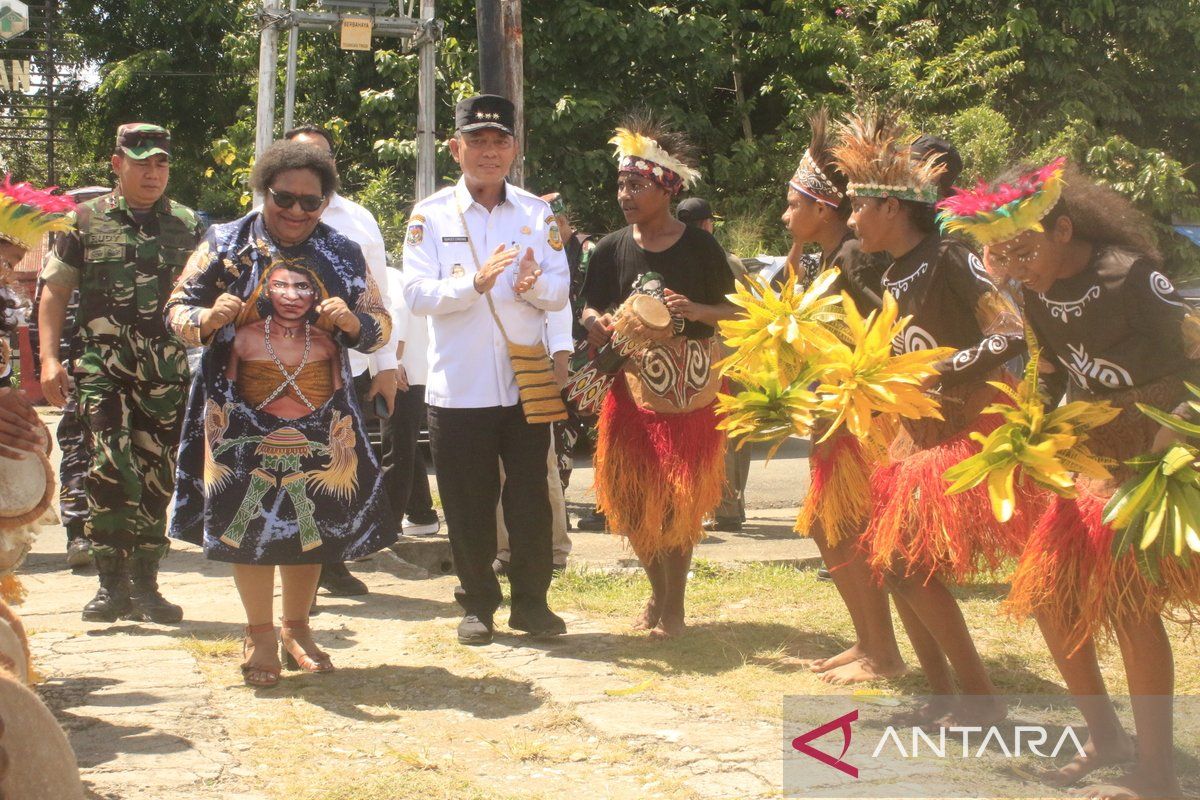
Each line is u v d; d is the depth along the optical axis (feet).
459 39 61.62
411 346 21.56
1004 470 10.77
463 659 15.49
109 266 17.25
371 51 63.36
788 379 12.91
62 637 16.40
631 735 12.59
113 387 17.24
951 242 12.20
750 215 59.98
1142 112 68.33
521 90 25.99
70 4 98.17
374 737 12.67
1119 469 10.84
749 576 20.07
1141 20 64.95
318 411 14.21
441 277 16.31
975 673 12.44
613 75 59.52
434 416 16.26
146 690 14.07
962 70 60.44
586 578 19.92
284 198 14.06
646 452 16.10
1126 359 10.69
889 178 12.34
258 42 68.08
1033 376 10.87
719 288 16.42
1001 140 55.72
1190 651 15.31
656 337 15.40
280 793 11.07
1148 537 9.92
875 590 14.40
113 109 94.43
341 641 16.47
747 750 12.10
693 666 15.14
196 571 20.95
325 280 14.39
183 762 11.76
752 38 63.46
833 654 15.61
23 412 9.79
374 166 62.08
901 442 12.70
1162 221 62.08
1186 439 10.14
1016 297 11.80
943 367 11.73
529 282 15.51
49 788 6.25
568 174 58.59
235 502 13.98
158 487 17.43
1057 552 10.84
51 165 98.94
